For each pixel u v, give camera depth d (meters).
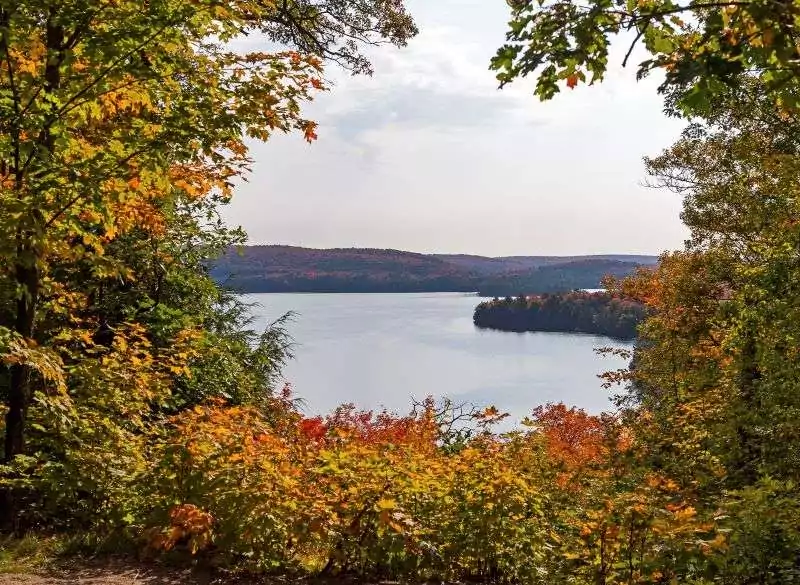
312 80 7.22
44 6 5.98
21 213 5.77
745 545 5.41
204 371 12.14
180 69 6.72
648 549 5.26
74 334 7.80
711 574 5.34
